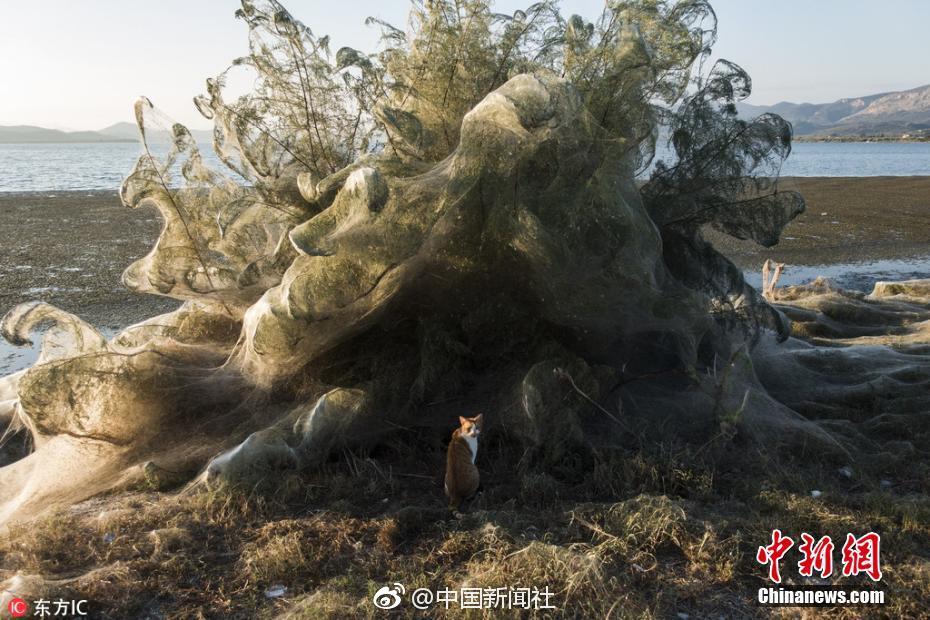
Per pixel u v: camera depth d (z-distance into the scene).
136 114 5.37
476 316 5.24
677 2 5.49
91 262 14.33
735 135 5.61
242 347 5.37
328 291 4.51
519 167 4.68
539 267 4.88
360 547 3.74
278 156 6.01
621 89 5.05
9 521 4.19
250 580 3.45
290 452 4.61
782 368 6.72
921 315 9.17
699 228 6.03
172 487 4.63
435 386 5.20
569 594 3.24
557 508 4.18
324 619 3.05
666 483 4.48
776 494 4.23
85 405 4.75
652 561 3.61
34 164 79.94
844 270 14.60
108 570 3.47
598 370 5.45
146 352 5.08
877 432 5.44
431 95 5.63
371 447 5.09
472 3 5.55
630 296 5.11
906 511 3.98
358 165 5.00
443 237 4.76
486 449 5.04
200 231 5.88
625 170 5.10
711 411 5.50
